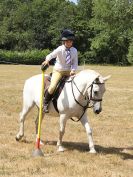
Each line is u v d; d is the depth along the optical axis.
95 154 10.48
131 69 53.09
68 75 10.49
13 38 85.44
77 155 10.36
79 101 10.03
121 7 50.78
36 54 66.31
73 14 82.94
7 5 96.56
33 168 9.21
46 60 10.36
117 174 8.98
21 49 84.62
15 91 24.75
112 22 61.09
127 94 24.19
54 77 10.40
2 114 16.62
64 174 8.88
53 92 10.38
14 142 11.66
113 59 73.50
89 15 82.44
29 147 11.11
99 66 62.91
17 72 42.69
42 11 86.56
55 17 84.62
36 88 11.10
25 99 11.48
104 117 16.55
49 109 10.71
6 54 65.88
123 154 10.74
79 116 10.42
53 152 10.69
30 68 50.28
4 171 8.95
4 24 88.62
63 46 10.38
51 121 15.17
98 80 9.51
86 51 77.19
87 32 78.19
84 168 9.28
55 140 12.17
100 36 72.62
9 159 9.90
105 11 60.88
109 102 20.94
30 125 14.32
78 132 13.44
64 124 10.40
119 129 14.16
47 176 8.73
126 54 71.25
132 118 16.52
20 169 9.13
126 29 58.41
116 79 36.00
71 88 10.12
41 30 84.44
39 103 10.91
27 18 86.56
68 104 10.12
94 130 13.84
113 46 72.25
